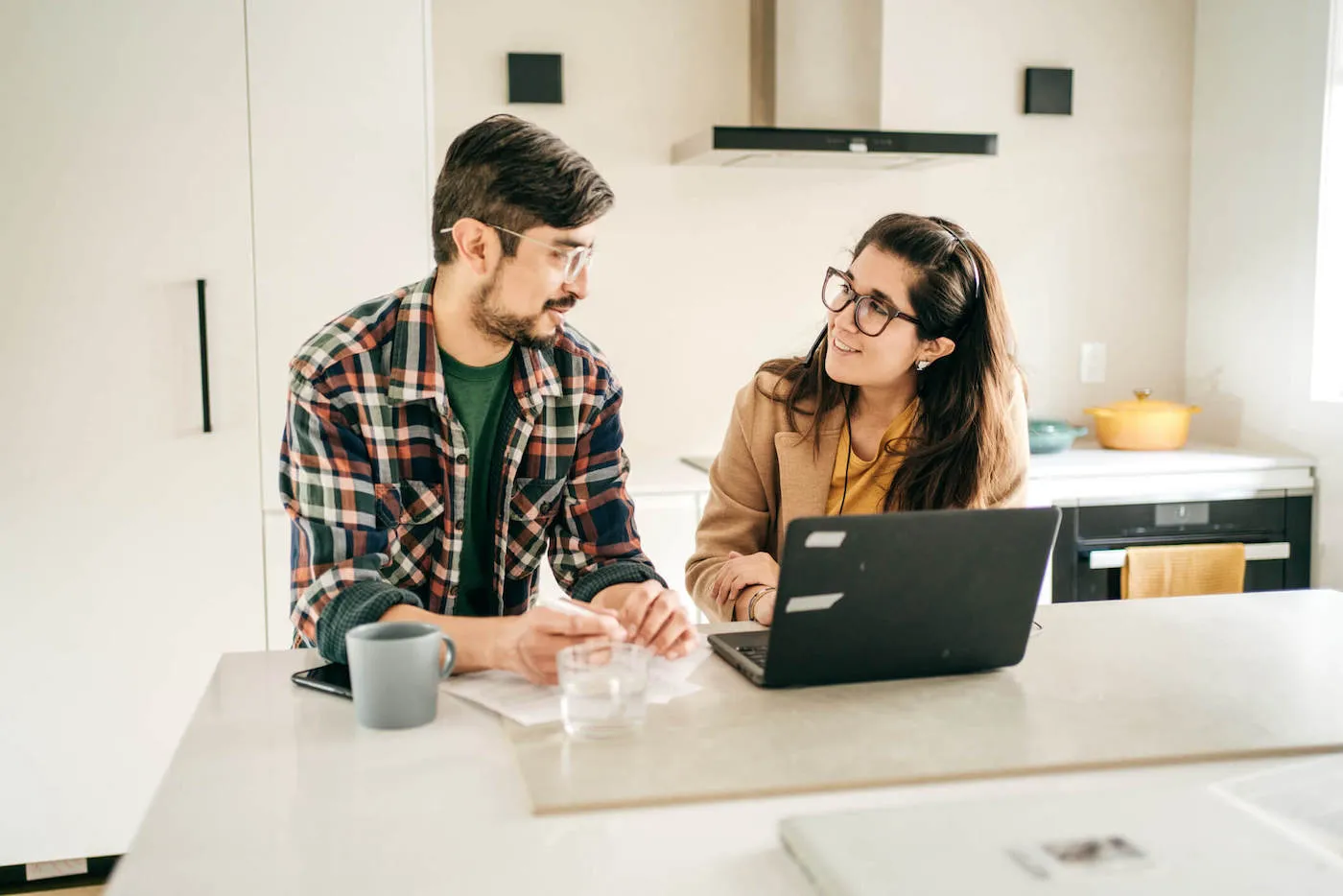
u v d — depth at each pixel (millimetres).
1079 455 3113
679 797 870
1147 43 3434
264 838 805
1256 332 3254
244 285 2445
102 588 2436
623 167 3133
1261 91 3197
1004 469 1763
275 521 2492
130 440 2420
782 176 3238
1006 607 1165
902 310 1635
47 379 2377
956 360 1725
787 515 1756
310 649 1300
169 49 2375
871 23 2963
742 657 1202
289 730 1025
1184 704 1088
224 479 2465
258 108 2430
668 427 3232
